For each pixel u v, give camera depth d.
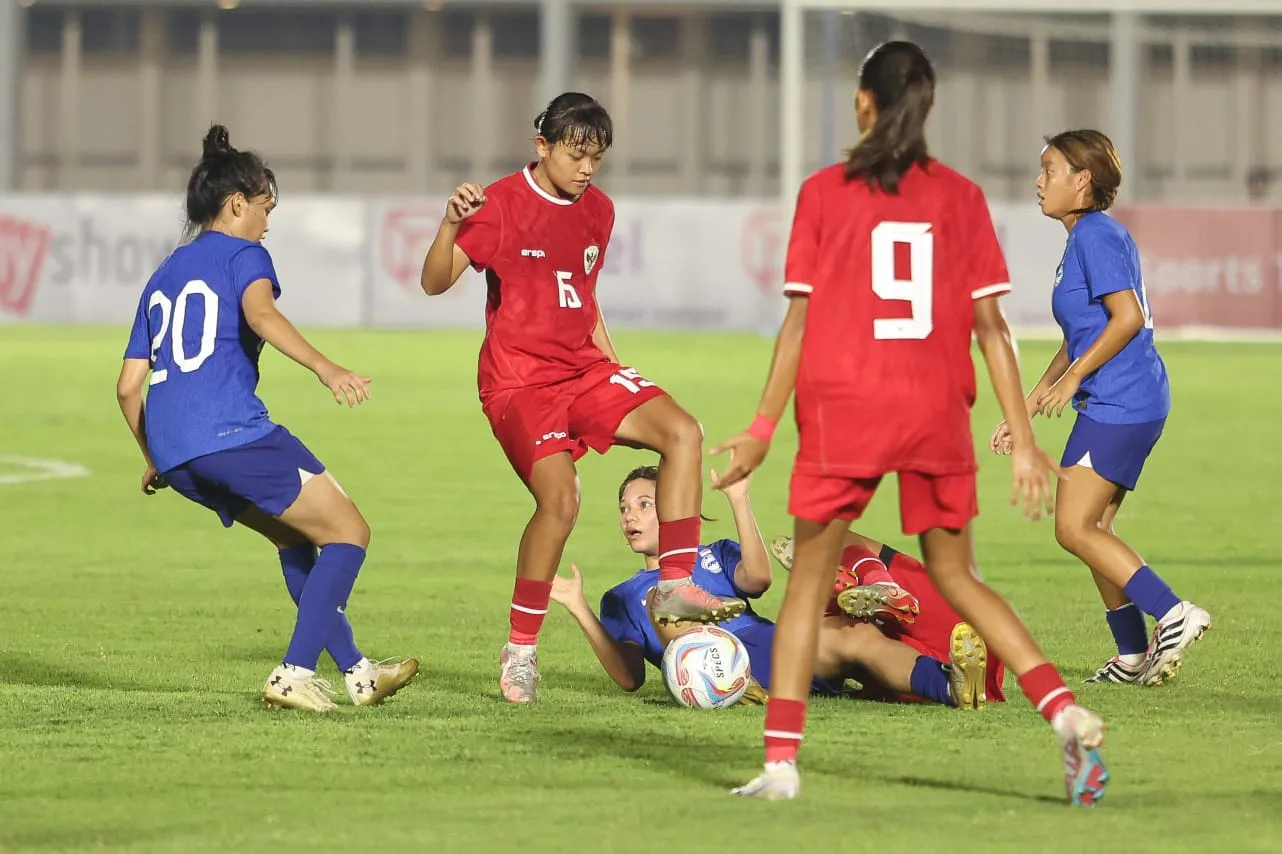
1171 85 120.06
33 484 36.22
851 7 69.62
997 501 34.72
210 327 15.96
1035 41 120.25
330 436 45.19
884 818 12.11
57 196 83.62
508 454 17.17
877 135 12.73
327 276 84.12
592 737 15.01
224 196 16.31
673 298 82.31
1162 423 18.00
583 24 121.75
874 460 12.56
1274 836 11.65
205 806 12.53
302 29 123.56
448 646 20.30
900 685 16.45
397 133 124.25
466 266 17.02
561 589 17.05
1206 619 17.42
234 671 18.55
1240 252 78.06
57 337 76.75
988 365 12.83
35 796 12.84
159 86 123.38
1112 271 17.70
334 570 16.22
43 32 122.94
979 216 12.80
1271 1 68.62
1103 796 12.79
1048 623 21.81
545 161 16.86
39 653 19.56
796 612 12.73
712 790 12.99
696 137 122.62
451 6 120.19
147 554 27.66
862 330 12.62
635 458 41.66
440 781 13.30
